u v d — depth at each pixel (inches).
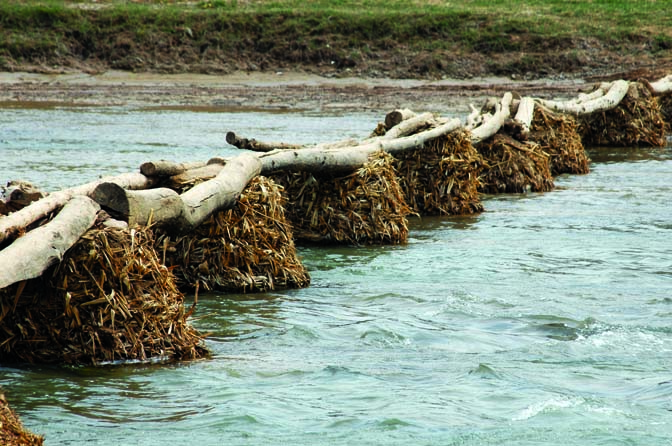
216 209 1015.6
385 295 1060.5
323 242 1343.5
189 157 2210.9
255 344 868.6
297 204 1347.2
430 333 909.8
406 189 1615.4
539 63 4274.1
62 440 630.5
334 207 1347.2
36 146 2400.3
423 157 1624.0
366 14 4626.0
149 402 706.2
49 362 787.4
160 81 4306.1
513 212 1653.5
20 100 3629.4
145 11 4658.0
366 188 1346.0
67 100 3673.7
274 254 1091.3
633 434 654.5
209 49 4485.7
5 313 780.6
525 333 916.0
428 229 1485.0
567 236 1433.3
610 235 1443.2
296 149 1310.3
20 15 4520.2
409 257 1267.2
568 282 1131.9
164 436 641.0
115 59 4421.8
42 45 4397.1
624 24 4626.0
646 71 4060.0
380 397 724.0
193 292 1056.2
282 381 760.3
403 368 800.3
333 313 980.6
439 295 1062.4
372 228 1348.4
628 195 1840.6
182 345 821.9
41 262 730.2
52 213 840.3
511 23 4525.1
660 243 1381.6
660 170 2249.0
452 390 742.5
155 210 900.0
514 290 1089.4
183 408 694.5
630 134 2746.1
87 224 794.8
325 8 4808.1
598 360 828.6
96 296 791.7
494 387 750.5
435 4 4955.7
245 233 1076.5
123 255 804.6
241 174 1072.2
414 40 4468.5
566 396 728.3
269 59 4448.8
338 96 3816.4
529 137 2129.7
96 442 628.4
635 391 746.8
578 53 4301.2
